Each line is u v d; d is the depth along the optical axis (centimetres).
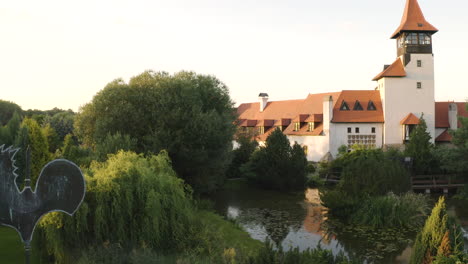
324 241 2092
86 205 1447
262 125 6300
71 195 1084
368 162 2780
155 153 2938
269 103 6950
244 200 3388
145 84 3419
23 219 1050
